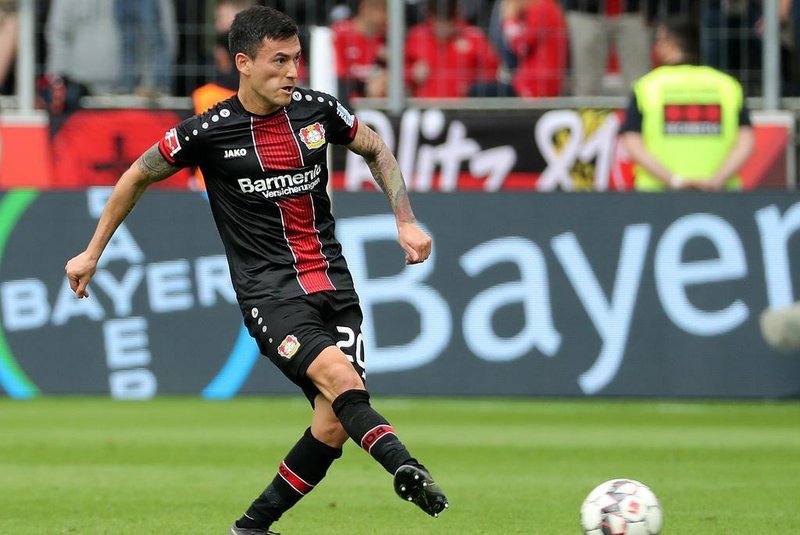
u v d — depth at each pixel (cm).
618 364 4022
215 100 4169
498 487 2666
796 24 4528
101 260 4034
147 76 4578
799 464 3000
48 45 4588
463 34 4619
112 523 2245
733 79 4209
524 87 4581
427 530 2180
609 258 4012
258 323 1852
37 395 4034
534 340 4028
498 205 4022
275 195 1872
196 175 4284
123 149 4388
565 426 3641
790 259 3988
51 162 4403
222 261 4034
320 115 1900
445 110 4372
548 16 4559
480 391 4025
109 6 4572
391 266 4016
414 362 4028
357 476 2845
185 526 2216
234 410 3947
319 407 1842
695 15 4312
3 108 4541
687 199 4012
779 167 4412
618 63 4572
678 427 3628
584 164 4369
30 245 4031
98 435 3431
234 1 4144
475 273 4022
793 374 4009
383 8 4672
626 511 1825
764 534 2147
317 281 1878
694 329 4009
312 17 4634
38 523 2247
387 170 1948
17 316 4038
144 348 4034
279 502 1884
